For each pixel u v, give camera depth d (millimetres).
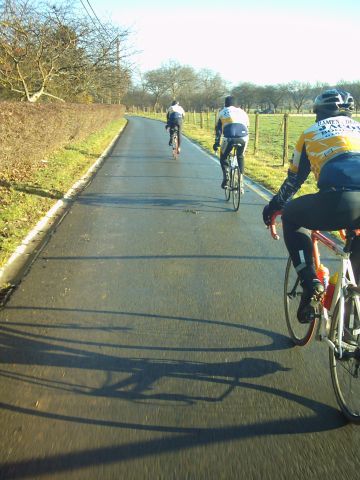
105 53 23312
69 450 2795
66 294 5023
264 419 3090
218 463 2703
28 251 6410
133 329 4285
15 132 10891
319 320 3572
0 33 18344
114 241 6918
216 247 6664
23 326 4324
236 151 8820
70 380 3510
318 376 3584
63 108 16172
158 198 9977
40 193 9680
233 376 3578
